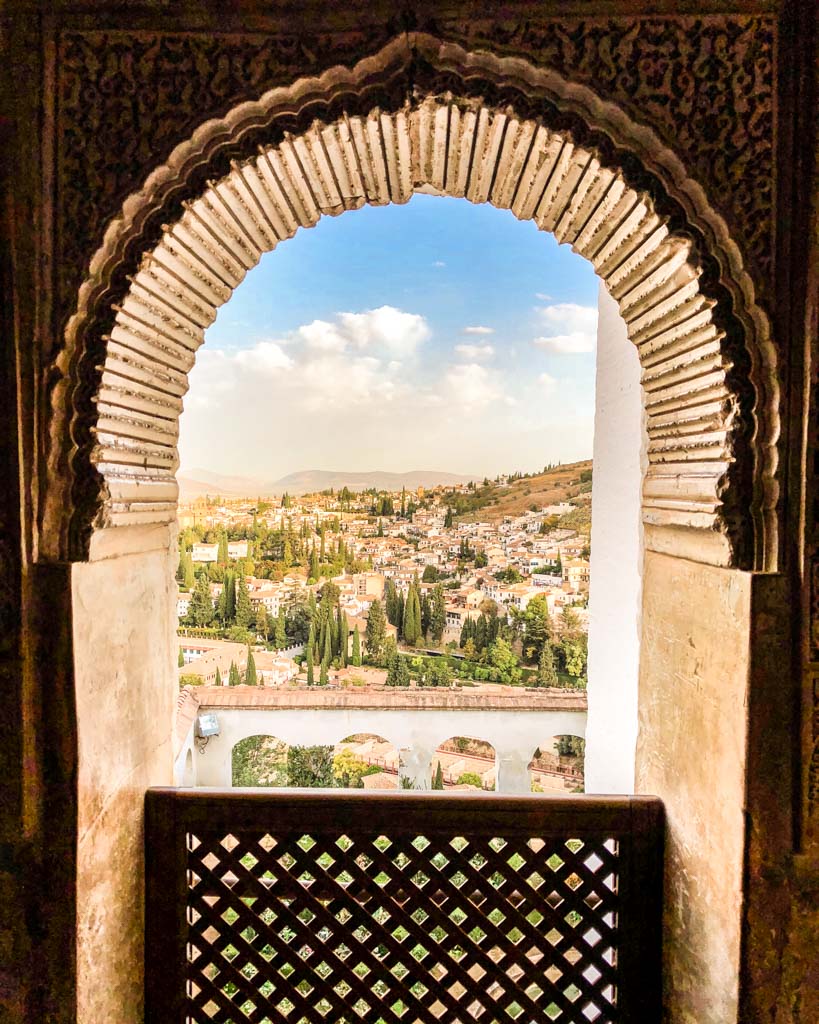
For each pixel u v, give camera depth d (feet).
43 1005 4.80
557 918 5.64
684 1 4.77
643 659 6.32
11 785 4.85
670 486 5.65
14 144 4.84
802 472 4.75
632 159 4.87
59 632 4.81
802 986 4.78
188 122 4.85
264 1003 5.62
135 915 5.55
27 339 4.82
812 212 4.77
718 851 4.99
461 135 5.20
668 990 5.55
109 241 4.85
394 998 5.63
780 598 4.77
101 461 4.93
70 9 4.83
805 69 4.75
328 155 5.27
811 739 4.77
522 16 4.79
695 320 5.00
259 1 4.82
